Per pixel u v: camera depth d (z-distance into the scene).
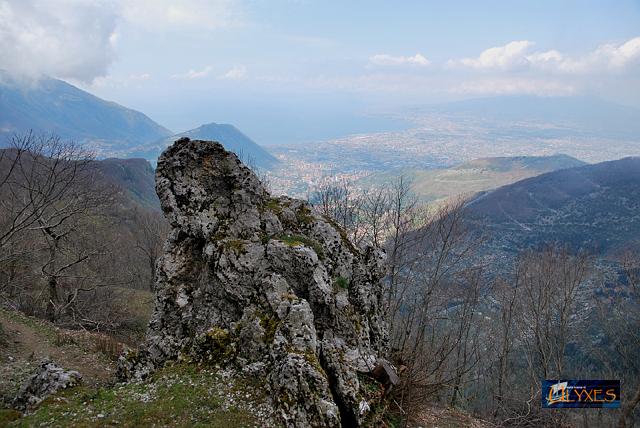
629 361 30.70
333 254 18.09
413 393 17.00
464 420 20.67
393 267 27.45
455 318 33.84
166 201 18.05
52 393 14.50
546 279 31.67
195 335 16.55
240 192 18.27
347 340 15.91
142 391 14.12
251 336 14.97
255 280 16.12
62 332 26.36
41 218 31.38
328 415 12.34
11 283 32.81
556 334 32.84
